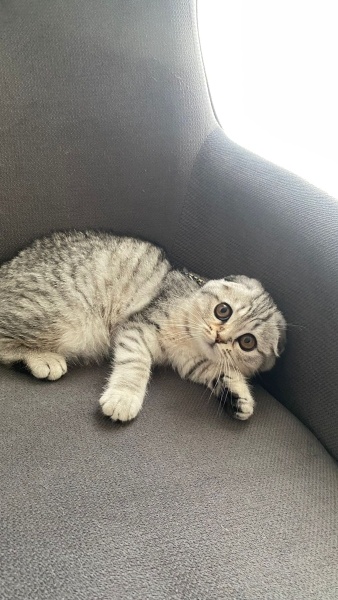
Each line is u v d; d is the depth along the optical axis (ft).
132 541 0.87
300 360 1.25
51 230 1.44
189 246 1.57
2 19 1.25
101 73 1.35
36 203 1.39
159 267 1.54
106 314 1.50
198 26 1.43
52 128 1.34
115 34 1.34
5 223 1.37
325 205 1.25
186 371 1.39
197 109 1.49
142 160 1.46
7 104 1.28
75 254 1.44
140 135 1.43
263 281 1.37
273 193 1.34
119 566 0.83
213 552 0.87
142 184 1.49
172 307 1.45
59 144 1.36
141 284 1.52
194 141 1.50
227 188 1.45
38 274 1.37
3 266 1.37
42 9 1.27
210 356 1.36
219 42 1.66
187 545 0.88
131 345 1.38
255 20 1.60
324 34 1.45
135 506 0.93
